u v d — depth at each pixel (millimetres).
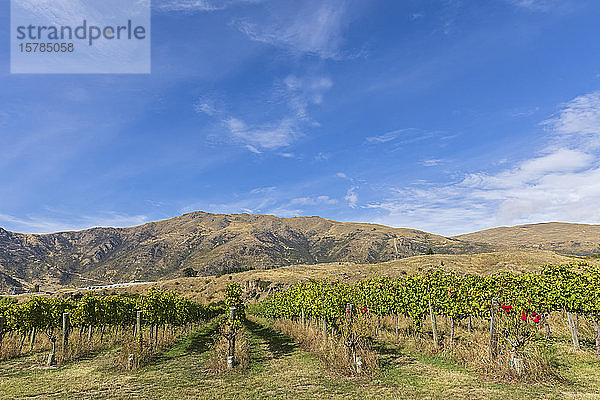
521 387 8430
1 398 8938
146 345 14148
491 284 15039
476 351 11031
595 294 11594
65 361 13422
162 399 8555
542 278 14352
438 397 7996
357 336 11758
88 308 17797
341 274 52312
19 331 17000
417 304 15031
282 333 22297
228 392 9031
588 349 12250
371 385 9195
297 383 9695
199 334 23875
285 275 56906
